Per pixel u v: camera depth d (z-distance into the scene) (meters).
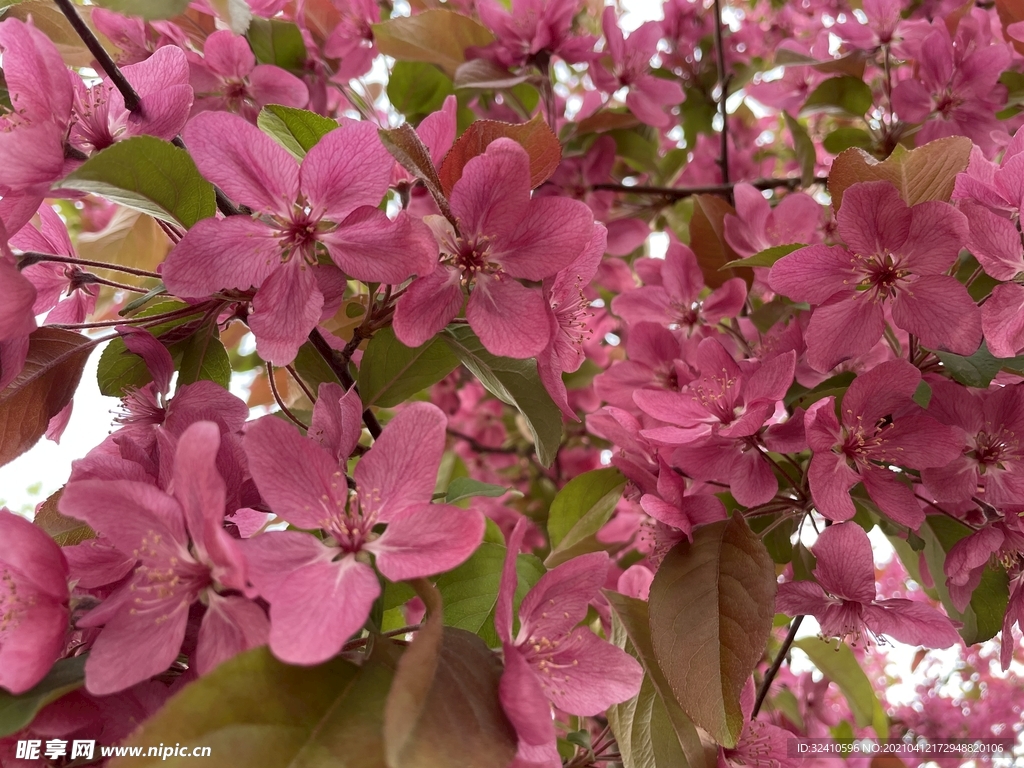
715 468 0.18
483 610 0.17
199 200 0.15
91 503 0.12
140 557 0.12
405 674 0.10
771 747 0.18
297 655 0.11
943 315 0.16
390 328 0.18
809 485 0.17
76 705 0.12
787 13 0.36
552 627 0.14
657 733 0.17
